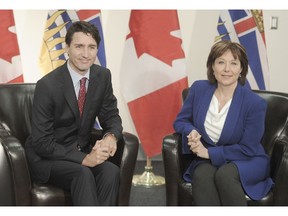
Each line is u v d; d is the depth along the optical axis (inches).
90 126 97.3
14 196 88.4
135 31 137.8
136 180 139.9
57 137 94.8
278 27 154.1
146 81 138.3
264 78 140.3
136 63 138.3
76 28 90.8
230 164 92.3
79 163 90.0
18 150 88.2
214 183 89.6
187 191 93.6
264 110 95.5
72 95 93.0
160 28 136.7
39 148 91.0
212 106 98.7
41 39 150.6
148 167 142.0
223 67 94.8
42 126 91.0
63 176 89.2
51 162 91.4
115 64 154.1
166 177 96.3
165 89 138.0
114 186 89.4
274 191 90.7
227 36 140.5
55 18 138.9
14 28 138.6
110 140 92.4
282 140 95.9
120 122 99.1
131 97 139.6
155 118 139.6
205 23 153.6
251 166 92.0
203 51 155.3
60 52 139.8
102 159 88.4
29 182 89.3
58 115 93.0
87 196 85.0
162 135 140.3
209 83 101.1
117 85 154.9
